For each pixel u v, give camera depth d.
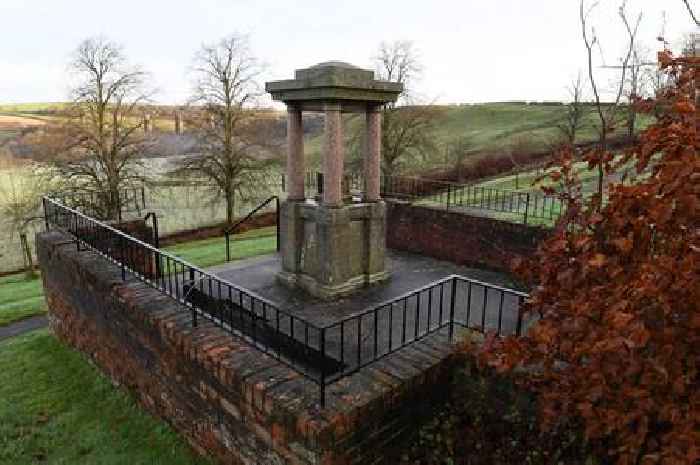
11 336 10.98
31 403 6.72
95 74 19.27
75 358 7.77
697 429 2.18
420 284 7.39
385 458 4.21
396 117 21.88
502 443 4.30
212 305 5.66
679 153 2.16
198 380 4.87
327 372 4.94
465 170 23.25
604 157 2.92
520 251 7.70
